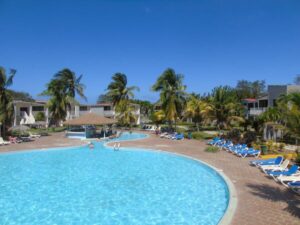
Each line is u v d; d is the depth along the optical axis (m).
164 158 23.91
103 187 15.51
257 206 10.79
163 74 44.91
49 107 55.97
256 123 38.47
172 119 44.78
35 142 35.53
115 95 60.91
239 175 15.97
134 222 10.76
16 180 17.27
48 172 19.28
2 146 31.45
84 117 43.47
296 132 11.67
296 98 12.68
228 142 27.73
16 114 60.84
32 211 12.07
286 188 13.20
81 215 11.55
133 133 50.81
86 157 25.03
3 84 38.03
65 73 56.78
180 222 10.66
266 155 22.23
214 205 12.38
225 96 39.19
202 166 20.00
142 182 16.41
